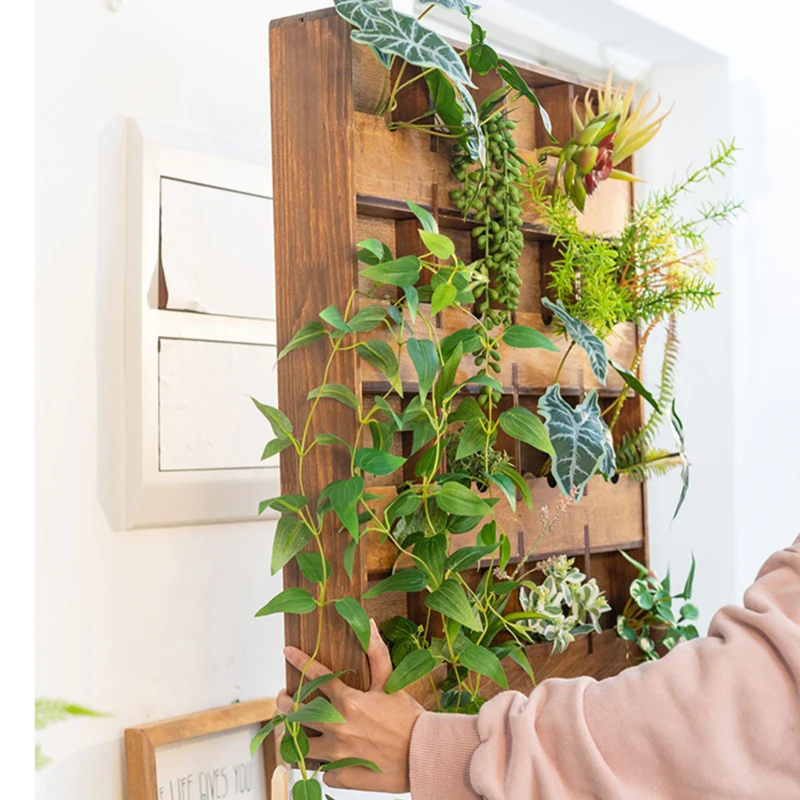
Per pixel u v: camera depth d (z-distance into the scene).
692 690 0.78
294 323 1.03
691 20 1.88
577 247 1.27
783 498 2.14
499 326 1.19
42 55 1.03
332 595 1.00
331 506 0.93
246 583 1.22
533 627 1.23
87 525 1.06
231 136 1.23
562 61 1.90
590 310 1.26
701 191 1.99
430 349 0.97
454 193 1.12
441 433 1.01
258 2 1.26
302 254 1.03
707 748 0.76
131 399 1.09
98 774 1.05
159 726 1.08
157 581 1.12
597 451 1.13
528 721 0.83
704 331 1.99
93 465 1.06
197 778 1.13
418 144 1.10
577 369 1.30
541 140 1.37
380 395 1.13
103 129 1.09
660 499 2.00
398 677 0.96
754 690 0.77
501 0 1.71
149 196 1.11
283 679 1.26
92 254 1.07
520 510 1.23
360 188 1.02
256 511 1.22
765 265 2.10
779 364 2.14
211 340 1.17
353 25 1.00
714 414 1.98
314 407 0.98
